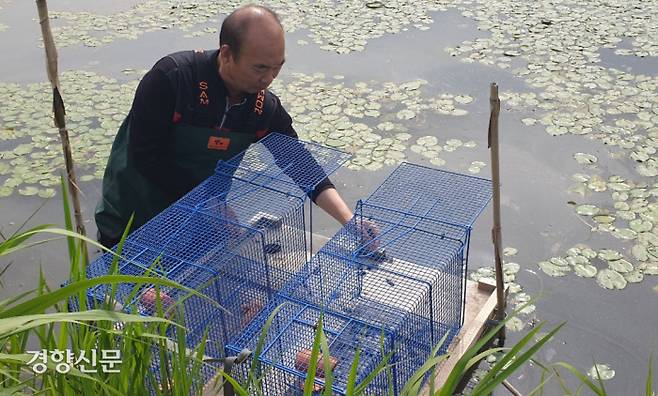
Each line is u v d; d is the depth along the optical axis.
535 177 4.16
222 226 2.52
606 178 4.13
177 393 1.78
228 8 6.63
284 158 2.79
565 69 5.31
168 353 1.95
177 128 2.62
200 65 2.54
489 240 3.72
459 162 4.31
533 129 4.60
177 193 2.77
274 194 2.79
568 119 4.69
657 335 3.12
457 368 1.65
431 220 2.61
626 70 5.28
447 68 5.40
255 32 2.36
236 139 2.70
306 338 2.18
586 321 3.20
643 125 4.59
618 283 3.40
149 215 2.82
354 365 1.59
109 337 1.81
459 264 2.58
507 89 5.08
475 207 2.77
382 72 5.37
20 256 3.70
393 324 2.19
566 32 5.94
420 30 6.06
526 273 3.49
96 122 4.77
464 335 2.70
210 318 2.39
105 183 2.85
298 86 5.18
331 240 2.51
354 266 2.42
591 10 6.39
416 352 2.37
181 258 2.39
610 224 3.77
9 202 4.06
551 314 3.24
